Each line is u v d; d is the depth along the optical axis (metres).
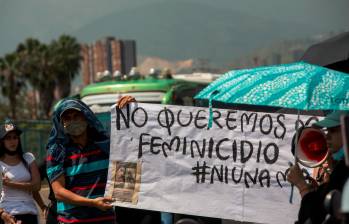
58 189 7.08
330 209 4.91
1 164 8.63
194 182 7.62
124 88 18.53
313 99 5.83
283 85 6.05
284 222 7.46
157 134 7.68
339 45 10.81
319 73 6.07
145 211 8.29
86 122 7.08
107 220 7.23
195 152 7.64
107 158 7.36
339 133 5.77
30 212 8.69
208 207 7.60
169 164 7.64
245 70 6.64
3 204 8.63
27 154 8.78
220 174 7.59
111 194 7.49
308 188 6.09
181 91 18.77
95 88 18.91
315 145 6.23
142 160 7.64
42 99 70.12
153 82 18.64
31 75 69.56
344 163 5.64
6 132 8.55
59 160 7.13
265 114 7.54
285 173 7.47
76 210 7.11
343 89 5.89
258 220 7.52
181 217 8.73
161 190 7.62
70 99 7.09
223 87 6.43
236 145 7.59
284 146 7.50
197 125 7.65
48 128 26.34
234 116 7.59
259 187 7.52
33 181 8.69
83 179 7.16
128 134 7.69
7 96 68.81
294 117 7.49
